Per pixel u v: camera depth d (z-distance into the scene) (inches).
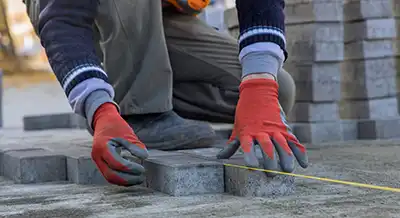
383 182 53.7
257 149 54.2
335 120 100.3
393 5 106.5
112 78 68.4
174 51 80.7
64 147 75.6
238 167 48.5
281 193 48.1
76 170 58.9
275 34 53.5
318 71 98.7
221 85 83.1
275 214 40.3
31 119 177.6
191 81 83.4
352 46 102.9
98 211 43.6
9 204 48.1
